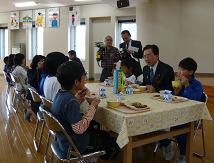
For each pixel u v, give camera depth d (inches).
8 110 206.2
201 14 246.1
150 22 277.7
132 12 331.6
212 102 229.1
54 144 81.7
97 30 367.9
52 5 368.2
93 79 375.2
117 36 353.7
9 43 442.0
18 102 206.4
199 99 107.4
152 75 123.7
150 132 85.7
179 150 108.5
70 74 73.5
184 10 255.0
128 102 88.1
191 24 252.5
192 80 109.7
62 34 384.5
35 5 366.9
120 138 73.3
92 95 97.9
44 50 402.0
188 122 94.0
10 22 429.4
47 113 71.8
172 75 120.6
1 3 347.9
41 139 133.7
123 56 192.5
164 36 269.4
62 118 73.2
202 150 125.5
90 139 86.2
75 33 383.2
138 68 153.3
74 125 70.6
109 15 349.1
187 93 107.4
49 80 98.9
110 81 133.3
